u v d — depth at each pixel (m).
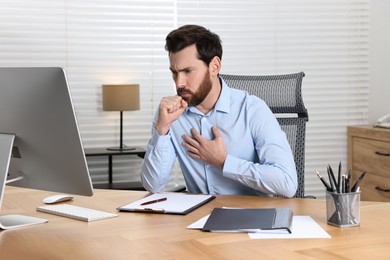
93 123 4.80
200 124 2.74
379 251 1.64
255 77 3.13
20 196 2.56
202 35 2.56
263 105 2.76
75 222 2.07
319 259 1.58
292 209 2.20
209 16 4.93
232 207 2.25
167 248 1.71
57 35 4.69
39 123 1.99
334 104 5.18
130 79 4.84
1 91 2.01
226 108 2.71
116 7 4.77
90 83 4.76
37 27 4.65
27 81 1.96
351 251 1.65
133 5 4.80
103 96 4.58
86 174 1.99
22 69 1.96
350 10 5.14
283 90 3.08
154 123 2.83
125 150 4.60
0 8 4.59
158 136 2.62
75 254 1.69
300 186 3.01
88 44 4.75
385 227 1.91
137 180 4.93
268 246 1.71
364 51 5.20
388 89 5.25
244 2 4.97
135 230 1.93
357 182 1.95
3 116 2.04
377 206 2.24
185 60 2.55
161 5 4.85
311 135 5.15
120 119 4.68
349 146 4.98
